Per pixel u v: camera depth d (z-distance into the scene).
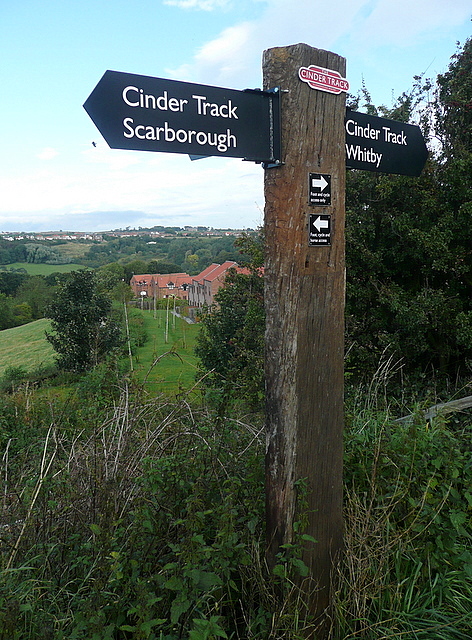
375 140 2.59
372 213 10.30
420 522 2.62
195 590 1.95
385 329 10.28
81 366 24.09
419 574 2.46
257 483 2.63
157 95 1.92
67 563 2.47
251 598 2.20
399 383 8.86
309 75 2.13
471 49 10.24
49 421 6.39
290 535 2.21
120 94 1.85
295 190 2.14
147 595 1.86
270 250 2.19
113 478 2.58
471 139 9.88
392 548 2.51
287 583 2.10
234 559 2.22
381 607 2.29
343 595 2.32
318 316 2.21
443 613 2.32
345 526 2.46
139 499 2.43
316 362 2.22
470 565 2.35
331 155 2.23
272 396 2.21
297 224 2.14
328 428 2.28
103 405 4.43
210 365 16.28
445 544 2.56
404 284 10.64
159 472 2.55
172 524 2.37
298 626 2.13
